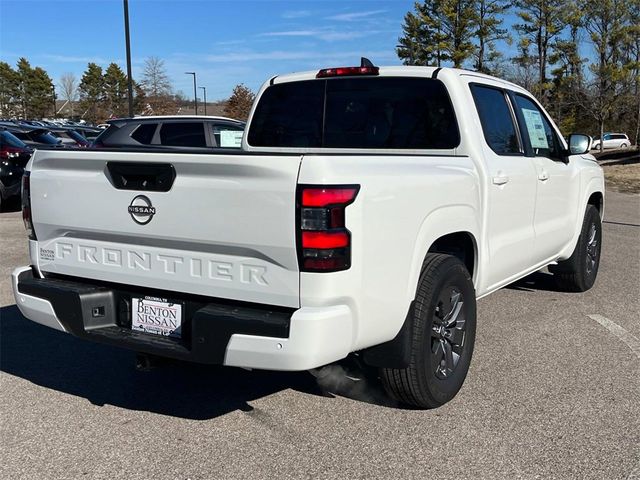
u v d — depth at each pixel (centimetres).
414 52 5134
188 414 406
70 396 435
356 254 314
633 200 1741
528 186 516
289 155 309
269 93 538
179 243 340
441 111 458
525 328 570
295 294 310
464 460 345
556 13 4125
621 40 3788
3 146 1347
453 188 398
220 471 337
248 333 312
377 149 480
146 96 5353
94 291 373
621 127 4603
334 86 505
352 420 394
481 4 4709
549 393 430
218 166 319
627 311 622
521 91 560
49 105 8075
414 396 387
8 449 362
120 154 350
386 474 332
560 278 681
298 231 304
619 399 420
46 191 388
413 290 362
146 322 363
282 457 350
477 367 477
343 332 316
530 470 334
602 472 331
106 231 364
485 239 452
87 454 356
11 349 531
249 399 428
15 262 841
